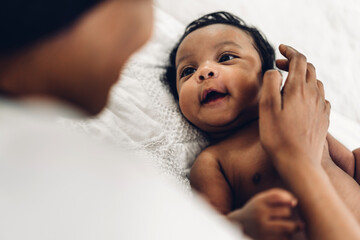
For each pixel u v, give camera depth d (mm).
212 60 893
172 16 1361
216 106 839
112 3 312
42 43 291
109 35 320
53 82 318
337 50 1332
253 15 1364
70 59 309
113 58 336
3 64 293
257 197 487
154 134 854
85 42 306
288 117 538
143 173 297
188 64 929
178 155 901
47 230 233
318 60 1311
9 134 270
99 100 357
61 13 279
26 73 303
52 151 267
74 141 287
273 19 1365
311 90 596
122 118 848
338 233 439
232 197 800
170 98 988
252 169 784
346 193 764
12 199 240
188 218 278
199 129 965
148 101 940
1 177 248
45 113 316
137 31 340
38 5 270
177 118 958
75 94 335
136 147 803
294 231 465
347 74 1290
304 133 534
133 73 986
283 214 464
